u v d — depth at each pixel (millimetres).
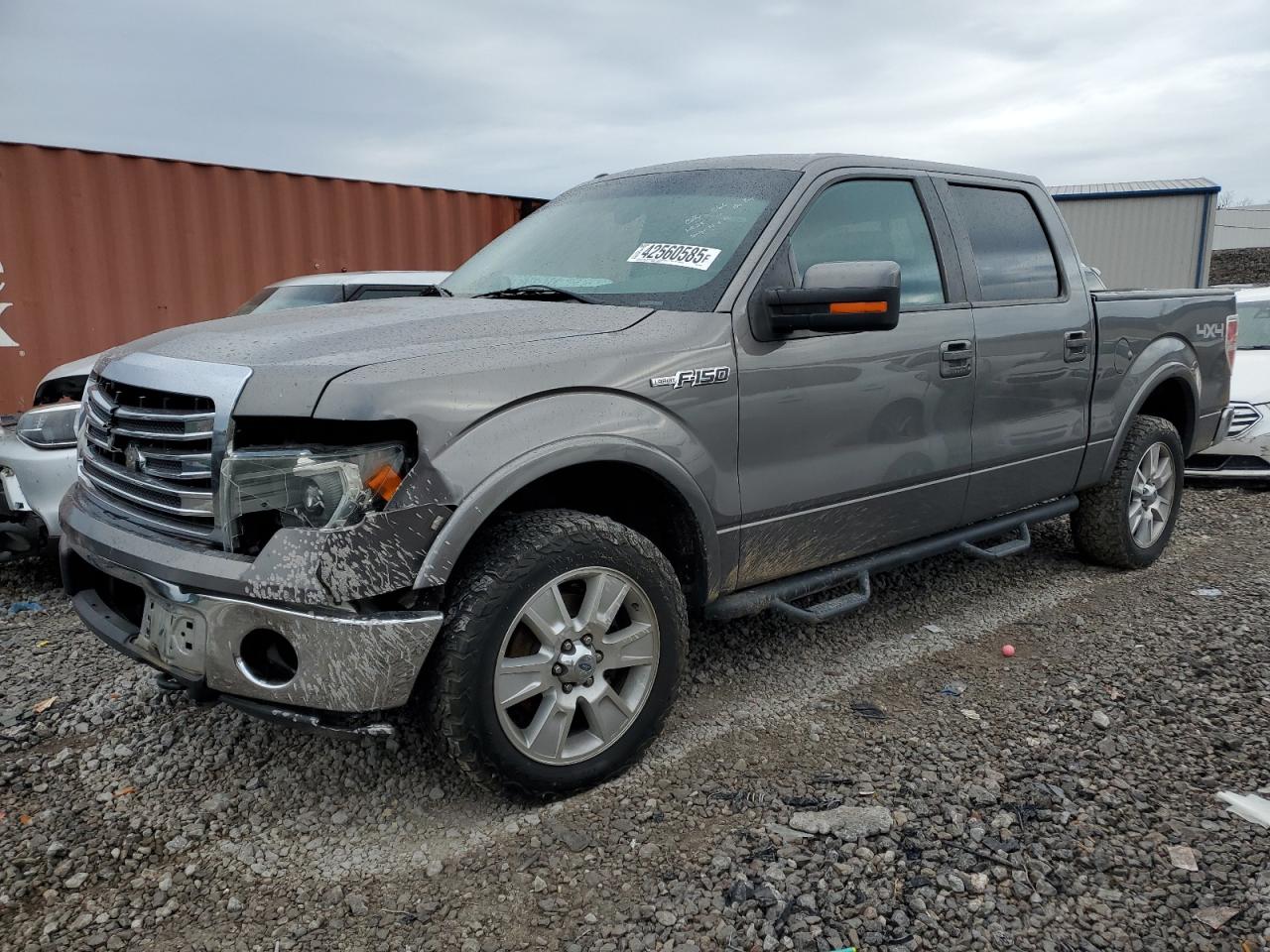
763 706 3443
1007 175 4465
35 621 4418
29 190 7289
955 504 3955
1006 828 2635
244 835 2666
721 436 3031
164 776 2973
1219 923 2250
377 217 9078
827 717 3350
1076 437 4500
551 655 2664
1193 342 5215
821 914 2291
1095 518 4898
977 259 4078
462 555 2633
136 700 3506
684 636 2957
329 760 3061
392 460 2398
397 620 2396
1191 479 7656
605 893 2385
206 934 2264
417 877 2473
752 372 3102
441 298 3549
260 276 8445
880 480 3570
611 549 2734
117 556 2652
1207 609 4441
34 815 2766
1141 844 2562
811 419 3293
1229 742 3123
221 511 2436
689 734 3223
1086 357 4480
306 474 2361
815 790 2846
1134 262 19641
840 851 2531
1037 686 3600
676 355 2918
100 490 2957
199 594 2451
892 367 3545
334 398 2359
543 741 2684
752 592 3338
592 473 2975
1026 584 4871
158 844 2627
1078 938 2209
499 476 2490
